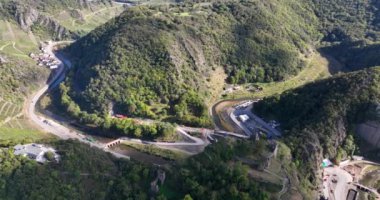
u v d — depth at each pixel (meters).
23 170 174.00
